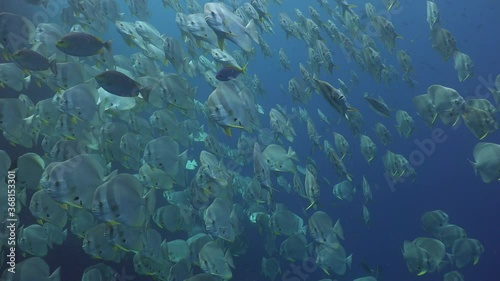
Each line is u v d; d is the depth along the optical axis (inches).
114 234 195.8
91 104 223.6
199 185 253.8
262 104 981.2
